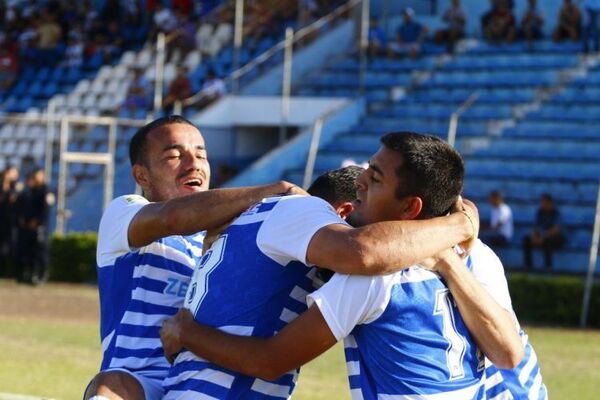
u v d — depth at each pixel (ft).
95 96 167.53
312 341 25.26
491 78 150.41
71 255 133.80
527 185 133.28
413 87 151.94
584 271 121.29
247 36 162.40
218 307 26.81
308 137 144.87
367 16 159.22
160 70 149.89
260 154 154.51
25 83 180.96
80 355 73.67
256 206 27.40
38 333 85.10
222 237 27.53
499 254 122.72
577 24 152.46
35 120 133.80
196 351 26.68
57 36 185.98
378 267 24.81
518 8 163.43
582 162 133.69
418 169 25.72
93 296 116.67
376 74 155.43
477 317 25.72
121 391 28.81
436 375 25.38
